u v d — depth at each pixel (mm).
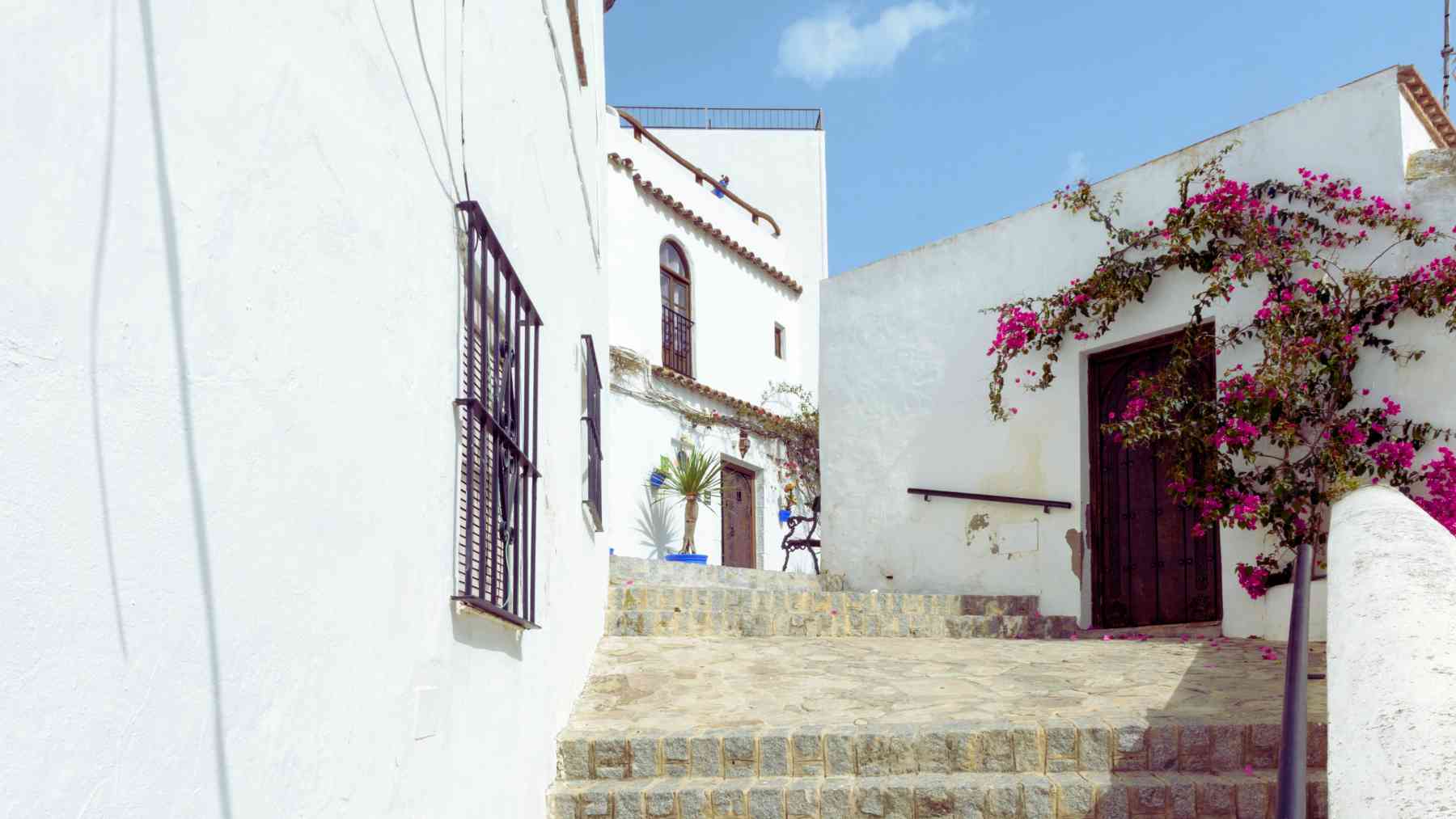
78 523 1156
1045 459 8031
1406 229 6188
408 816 2234
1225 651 6105
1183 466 6895
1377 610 2365
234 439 1511
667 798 4031
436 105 2594
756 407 16188
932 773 4191
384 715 2107
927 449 8820
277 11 1700
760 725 4500
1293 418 6355
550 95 4508
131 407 1264
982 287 8656
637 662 5957
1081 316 7926
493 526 2912
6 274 1062
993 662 5930
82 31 1195
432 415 2494
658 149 16047
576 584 5133
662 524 13680
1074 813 3922
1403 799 1571
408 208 2352
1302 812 1809
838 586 9094
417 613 2346
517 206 3654
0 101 1063
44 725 1089
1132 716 4359
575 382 5340
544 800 3955
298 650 1708
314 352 1807
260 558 1579
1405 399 6109
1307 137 6777
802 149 19250
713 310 15844
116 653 1213
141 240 1295
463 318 2816
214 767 1420
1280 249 6609
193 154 1424
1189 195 7371
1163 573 7461
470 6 2973
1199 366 7312
